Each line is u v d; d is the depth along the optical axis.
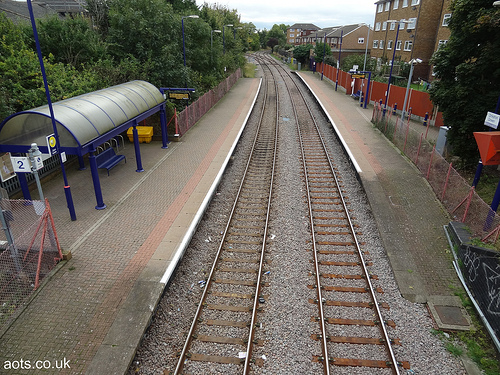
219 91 31.09
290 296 8.23
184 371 6.37
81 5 31.14
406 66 39.75
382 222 11.35
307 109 28.83
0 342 6.70
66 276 8.48
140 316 7.33
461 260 9.23
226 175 15.37
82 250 9.49
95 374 6.11
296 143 19.88
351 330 7.34
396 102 26.77
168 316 7.71
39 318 7.26
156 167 15.55
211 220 11.70
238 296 8.27
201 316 7.66
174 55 23.33
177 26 24.11
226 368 6.46
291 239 10.53
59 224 10.77
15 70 14.53
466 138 13.73
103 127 11.45
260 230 11.07
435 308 7.96
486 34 12.33
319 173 15.63
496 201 10.29
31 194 12.77
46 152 10.23
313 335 7.15
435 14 38.47
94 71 18.27
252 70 55.91
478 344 7.04
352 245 10.30
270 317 7.62
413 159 16.22
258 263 9.47
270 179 14.89
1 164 9.77
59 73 16.36
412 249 10.03
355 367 6.52
